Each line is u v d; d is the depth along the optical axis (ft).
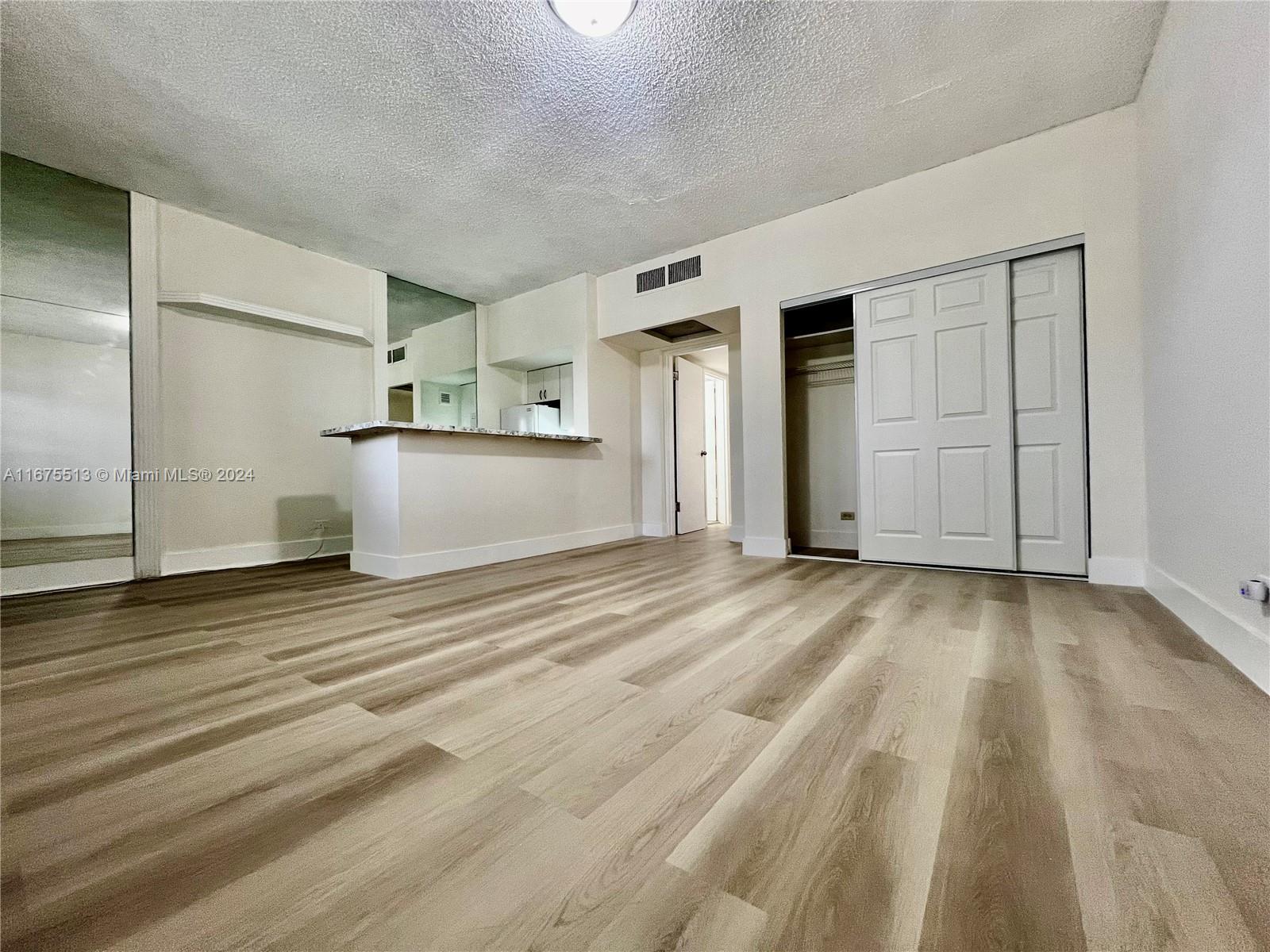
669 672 4.90
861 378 10.91
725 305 12.91
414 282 15.72
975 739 3.52
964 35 6.89
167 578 10.59
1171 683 4.37
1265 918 2.03
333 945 2.01
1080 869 2.31
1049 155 8.86
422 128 8.64
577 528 14.69
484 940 2.02
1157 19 6.61
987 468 9.60
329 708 4.24
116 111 8.14
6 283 9.36
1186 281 5.99
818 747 3.48
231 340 12.07
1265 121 4.09
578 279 15.37
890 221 10.49
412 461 10.60
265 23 6.54
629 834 2.65
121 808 2.94
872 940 1.97
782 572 10.12
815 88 7.85
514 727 3.86
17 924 2.13
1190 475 5.98
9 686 4.77
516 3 6.31
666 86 7.77
